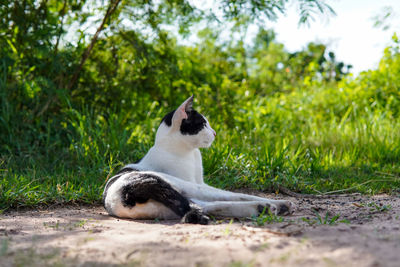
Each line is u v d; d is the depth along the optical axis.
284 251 2.22
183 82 7.57
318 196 5.04
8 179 4.96
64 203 4.48
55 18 6.84
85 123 6.60
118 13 7.14
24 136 6.55
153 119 7.32
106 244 2.59
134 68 7.29
